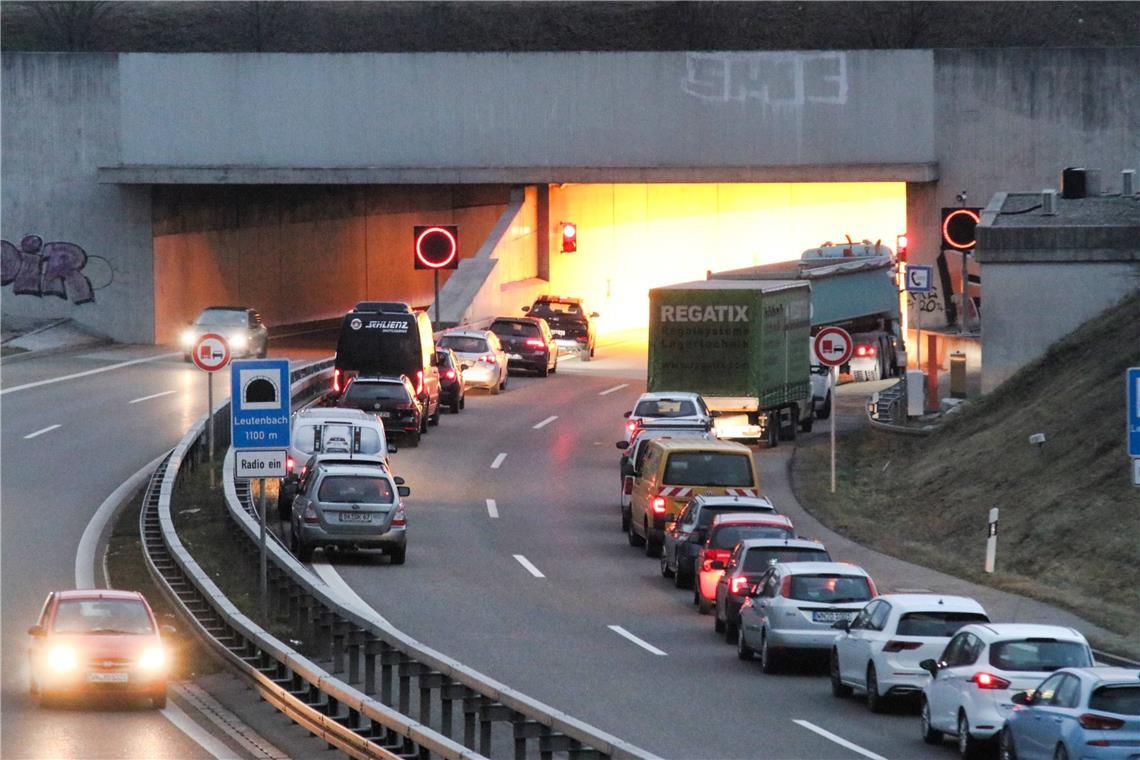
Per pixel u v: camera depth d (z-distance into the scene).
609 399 172.00
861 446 142.88
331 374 173.88
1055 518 100.25
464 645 74.12
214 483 114.38
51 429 141.88
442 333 178.25
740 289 138.75
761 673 70.81
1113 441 106.50
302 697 60.03
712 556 85.62
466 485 124.62
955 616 62.38
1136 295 132.75
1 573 90.88
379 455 108.38
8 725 58.59
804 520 110.75
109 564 93.62
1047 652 54.47
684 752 53.62
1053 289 134.75
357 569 94.31
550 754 44.06
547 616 82.88
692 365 139.38
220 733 57.62
